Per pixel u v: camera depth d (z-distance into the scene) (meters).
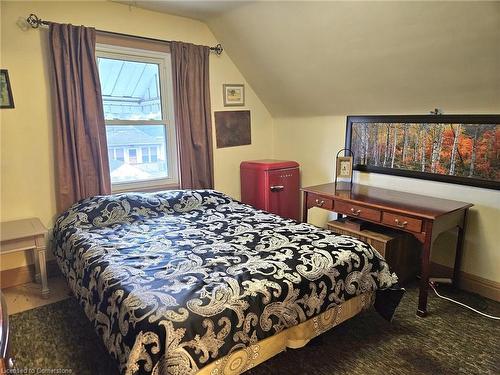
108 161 2.83
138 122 3.14
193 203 2.84
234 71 3.63
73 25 2.56
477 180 2.42
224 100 3.60
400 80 2.56
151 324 1.26
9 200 2.55
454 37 2.04
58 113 2.57
